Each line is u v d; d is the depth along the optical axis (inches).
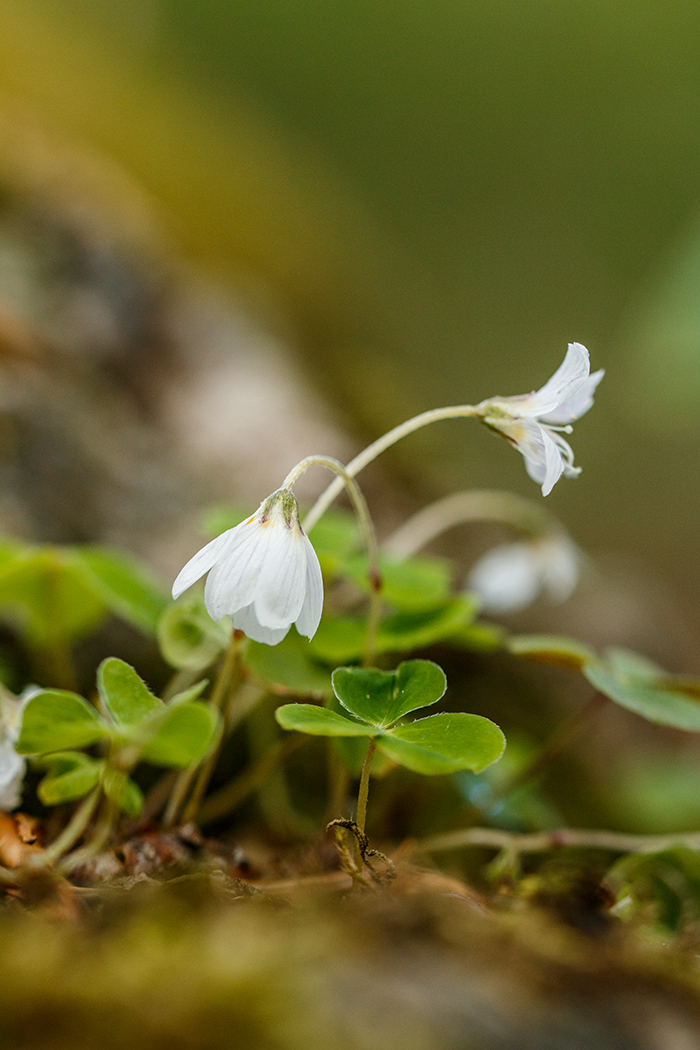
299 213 36.4
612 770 16.6
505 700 16.3
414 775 12.4
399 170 48.9
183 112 36.3
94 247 20.4
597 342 45.9
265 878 10.4
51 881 9.6
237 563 10.0
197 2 46.0
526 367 44.6
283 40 47.7
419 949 8.9
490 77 49.4
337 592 13.2
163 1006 8.6
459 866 11.9
